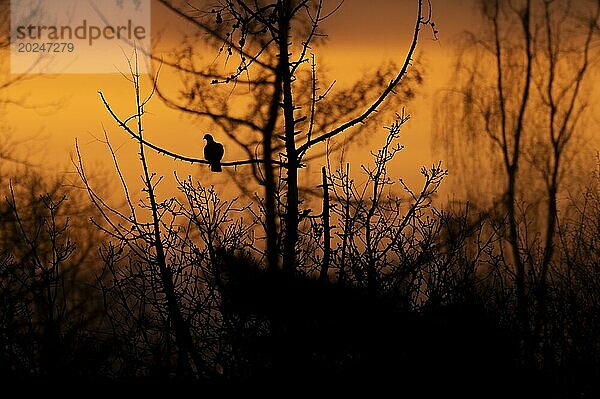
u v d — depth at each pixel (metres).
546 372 8.80
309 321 8.30
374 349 8.20
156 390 8.52
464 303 8.50
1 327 9.28
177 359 8.83
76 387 8.75
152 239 8.99
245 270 8.58
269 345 8.43
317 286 8.34
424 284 8.58
